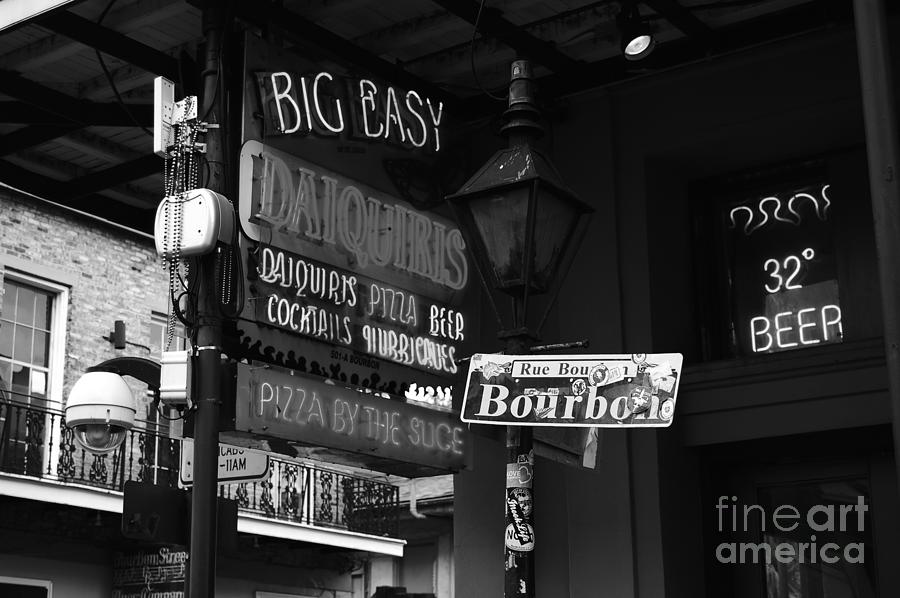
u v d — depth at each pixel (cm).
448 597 2286
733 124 695
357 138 651
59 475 1590
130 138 814
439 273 682
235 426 566
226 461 671
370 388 631
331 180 630
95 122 758
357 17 693
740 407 671
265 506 1861
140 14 675
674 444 692
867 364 632
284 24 666
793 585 674
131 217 905
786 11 670
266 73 612
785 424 655
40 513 1591
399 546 2070
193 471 554
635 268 716
